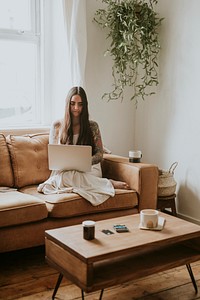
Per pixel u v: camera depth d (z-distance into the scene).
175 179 3.71
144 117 4.05
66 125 3.18
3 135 3.22
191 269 2.52
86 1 3.72
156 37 3.67
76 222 2.78
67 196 2.78
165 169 3.81
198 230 2.24
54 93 3.85
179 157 3.64
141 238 2.11
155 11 3.78
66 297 2.29
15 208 2.54
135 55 3.67
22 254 2.90
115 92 4.03
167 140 3.76
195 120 3.43
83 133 3.18
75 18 3.55
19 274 2.58
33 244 2.64
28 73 3.84
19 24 3.73
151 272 2.11
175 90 3.62
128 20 3.58
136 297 2.31
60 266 2.08
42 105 3.88
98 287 1.92
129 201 3.00
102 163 3.42
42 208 2.64
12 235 2.55
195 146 3.46
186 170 3.57
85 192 2.85
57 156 2.97
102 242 2.04
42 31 3.76
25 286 2.42
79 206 2.77
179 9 3.52
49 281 2.49
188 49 3.45
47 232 2.19
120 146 4.15
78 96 3.15
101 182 3.07
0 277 2.53
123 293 2.35
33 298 2.28
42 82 3.85
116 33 3.66
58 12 3.66
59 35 3.69
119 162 3.24
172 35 3.61
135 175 3.05
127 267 2.12
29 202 2.62
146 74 3.75
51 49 3.82
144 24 3.61
